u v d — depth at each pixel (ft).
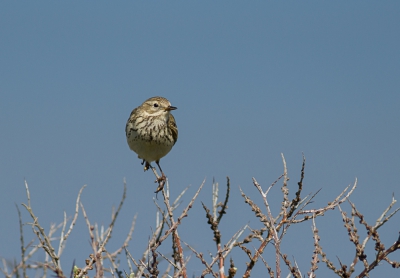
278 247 27.22
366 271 26.20
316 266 26.71
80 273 26.94
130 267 28.09
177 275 26.53
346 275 25.99
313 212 28.71
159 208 29.40
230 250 27.14
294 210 29.55
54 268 24.82
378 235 26.27
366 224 26.63
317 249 27.04
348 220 26.96
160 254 28.81
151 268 27.84
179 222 28.84
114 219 26.43
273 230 27.68
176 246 29.25
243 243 27.94
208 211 27.25
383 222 26.61
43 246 26.96
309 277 26.53
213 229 27.25
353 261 26.21
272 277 27.20
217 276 27.07
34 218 27.71
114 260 28.17
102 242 27.37
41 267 25.53
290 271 26.94
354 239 26.43
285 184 30.17
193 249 27.50
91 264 27.27
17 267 23.59
